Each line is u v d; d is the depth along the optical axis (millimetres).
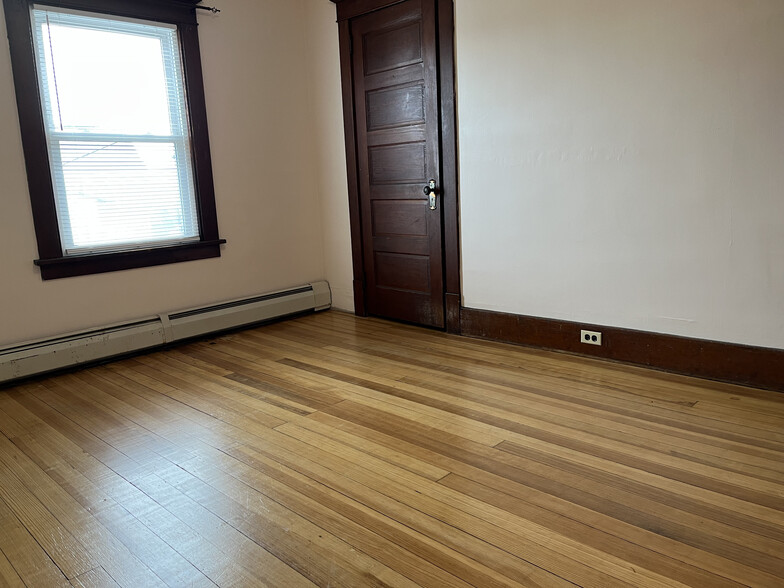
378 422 2930
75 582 1848
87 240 4039
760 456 2418
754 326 3049
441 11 4012
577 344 3744
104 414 3193
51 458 2699
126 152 4160
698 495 2164
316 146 5199
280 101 4969
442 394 3246
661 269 3309
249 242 4883
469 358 3836
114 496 2352
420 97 4266
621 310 3512
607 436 2656
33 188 3732
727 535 1928
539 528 2012
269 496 2297
